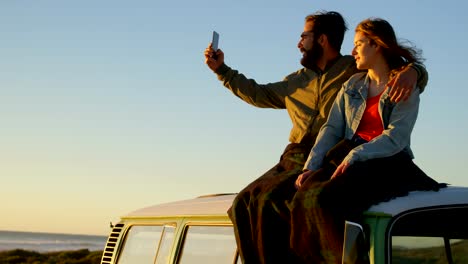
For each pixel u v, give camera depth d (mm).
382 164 4180
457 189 4195
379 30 4453
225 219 5195
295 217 4031
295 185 4328
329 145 4582
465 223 4094
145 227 6535
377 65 4496
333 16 5250
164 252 5988
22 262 65875
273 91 5621
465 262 4035
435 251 3957
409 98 4273
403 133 4215
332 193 3898
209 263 5258
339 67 5105
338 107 4688
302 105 5254
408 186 4168
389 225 3832
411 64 4262
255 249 4375
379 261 3756
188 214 5781
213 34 5852
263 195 4312
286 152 4930
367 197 3994
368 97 4512
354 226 3766
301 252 4066
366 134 4438
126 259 6707
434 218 3984
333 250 3865
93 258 61906
